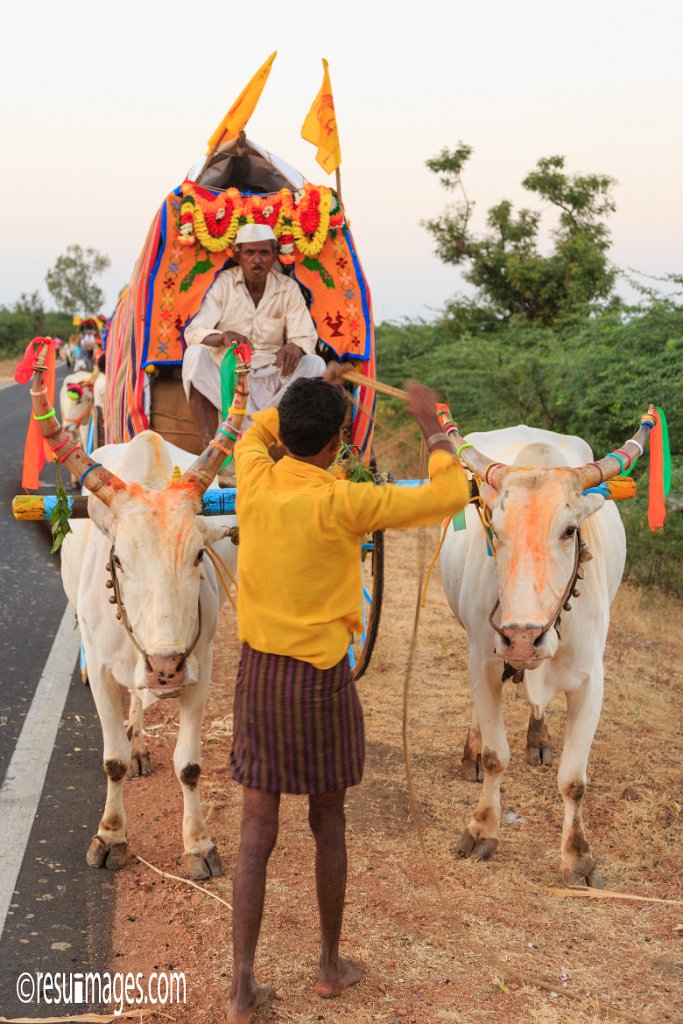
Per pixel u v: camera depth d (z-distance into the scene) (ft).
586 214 62.23
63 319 230.89
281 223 18.61
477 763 16.67
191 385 18.43
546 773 17.02
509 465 14.75
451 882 13.35
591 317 44.96
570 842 13.67
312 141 19.38
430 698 20.10
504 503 12.46
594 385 33.09
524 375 36.94
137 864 13.58
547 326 59.16
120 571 12.02
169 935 11.91
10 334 180.04
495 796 14.32
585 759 13.80
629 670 22.21
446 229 62.44
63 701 19.25
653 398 29.25
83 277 337.52
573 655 13.80
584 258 58.90
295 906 12.55
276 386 19.25
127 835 14.35
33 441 13.15
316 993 10.87
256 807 10.54
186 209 18.08
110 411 23.15
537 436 17.63
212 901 12.67
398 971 11.34
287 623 10.23
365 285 19.60
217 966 11.32
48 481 40.73
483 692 14.26
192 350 18.26
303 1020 10.46
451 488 9.90
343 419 10.58
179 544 11.76
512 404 36.94
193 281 18.92
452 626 24.76
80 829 14.44
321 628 10.23
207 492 13.57
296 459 10.55
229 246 18.79
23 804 15.07
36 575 28.58
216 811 15.15
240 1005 10.29
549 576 12.12
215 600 13.74
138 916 12.32
